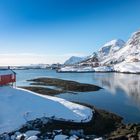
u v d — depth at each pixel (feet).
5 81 169.68
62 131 98.27
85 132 102.06
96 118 120.88
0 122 103.96
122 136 91.86
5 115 110.73
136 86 268.82
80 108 128.88
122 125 111.75
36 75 515.50
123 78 398.62
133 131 99.81
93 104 162.40
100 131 104.17
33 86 262.47
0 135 92.48
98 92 223.10
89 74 543.80
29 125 103.45
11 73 179.93
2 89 151.43
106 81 340.59
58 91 224.33
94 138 92.94
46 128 102.17
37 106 124.57
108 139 90.17
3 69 181.37
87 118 115.75
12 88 159.53
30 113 114.42
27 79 377.30
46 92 215.72
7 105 121.60
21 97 137.69
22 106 122.62
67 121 110.42
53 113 117.19
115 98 187.42
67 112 120.67
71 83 285.64
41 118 110.73
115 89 244.42
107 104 162.20
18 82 323.37
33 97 141.08
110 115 128.77
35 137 88.58
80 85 263.49
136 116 128.67
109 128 108.47
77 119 112.88
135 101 173.06
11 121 105.29
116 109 146.10
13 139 89.51
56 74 557.33
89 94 209.97
